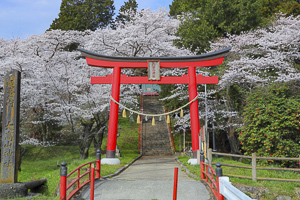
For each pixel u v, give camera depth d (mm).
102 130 20578
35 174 16781
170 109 27578
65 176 7199
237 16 25688
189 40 25641
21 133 21453
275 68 20266
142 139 31344
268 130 12664
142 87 45156
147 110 39344
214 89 23031
